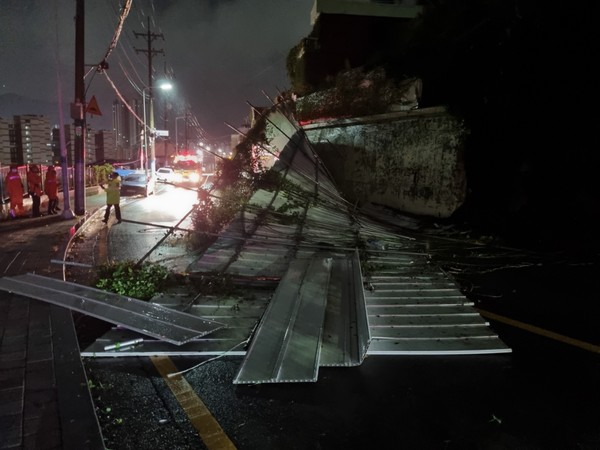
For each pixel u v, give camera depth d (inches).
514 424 141.0
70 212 592.4
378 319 223.1
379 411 147.9
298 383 164.7
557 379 170.2
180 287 266.2
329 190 491.5
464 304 243.4
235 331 204.8
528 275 315.9
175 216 664.4
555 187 420.8
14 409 135.7
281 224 397.1
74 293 243.9
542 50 427.2
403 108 521.0
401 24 792.9
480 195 450.0
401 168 521.0
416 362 183.3
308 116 711.7
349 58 800.9
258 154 500.4
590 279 306.2
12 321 206.8
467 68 494.9
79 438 122.0
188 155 1886.1
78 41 613.3
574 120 416.5
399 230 434.6
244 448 128.0
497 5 495.2
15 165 597.3
